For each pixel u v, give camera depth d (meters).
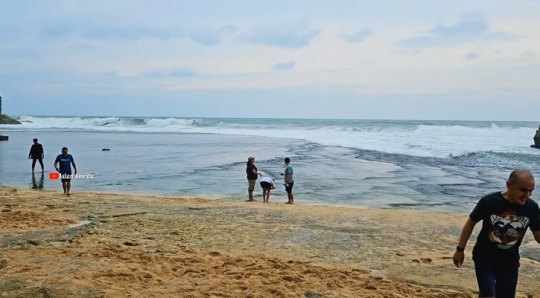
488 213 4.20
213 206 12.35
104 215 10.74
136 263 6.58
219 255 7.34
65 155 14.80
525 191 4.00
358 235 9.15
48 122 91.00
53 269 6.12
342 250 8.02
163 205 12.37
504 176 19.92
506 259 4.27
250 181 14.81
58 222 9.77
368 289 5.92
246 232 9.18
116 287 5.48
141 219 10.34
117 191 16.61
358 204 14.33
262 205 12.89
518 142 36.75
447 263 7.32
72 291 5.20
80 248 7.51
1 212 10.60
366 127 59.62
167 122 84.50
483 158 26.52
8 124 82.62
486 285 4.18
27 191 15.19
